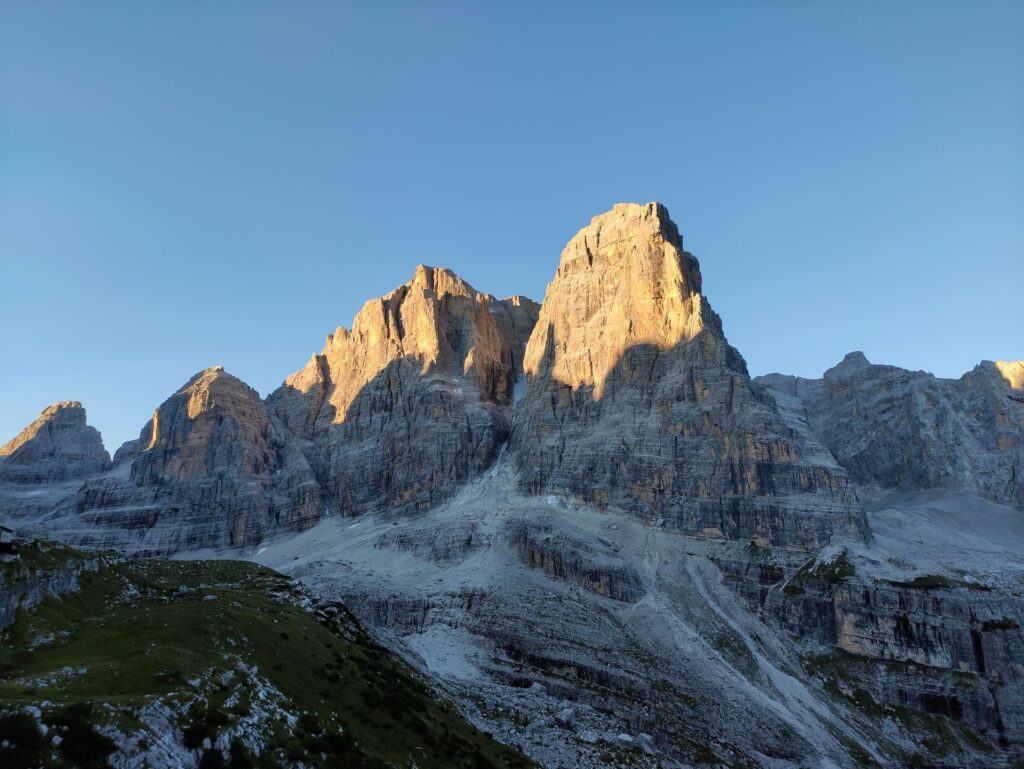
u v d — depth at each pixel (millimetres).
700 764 131375
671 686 158000
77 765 51594
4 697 56000
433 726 99250
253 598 120875
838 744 150875
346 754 75562
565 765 115250
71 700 58125
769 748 142625
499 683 154625
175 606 100688
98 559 110875
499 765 99000
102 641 80000
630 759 123750
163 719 60812
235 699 71750
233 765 62656
